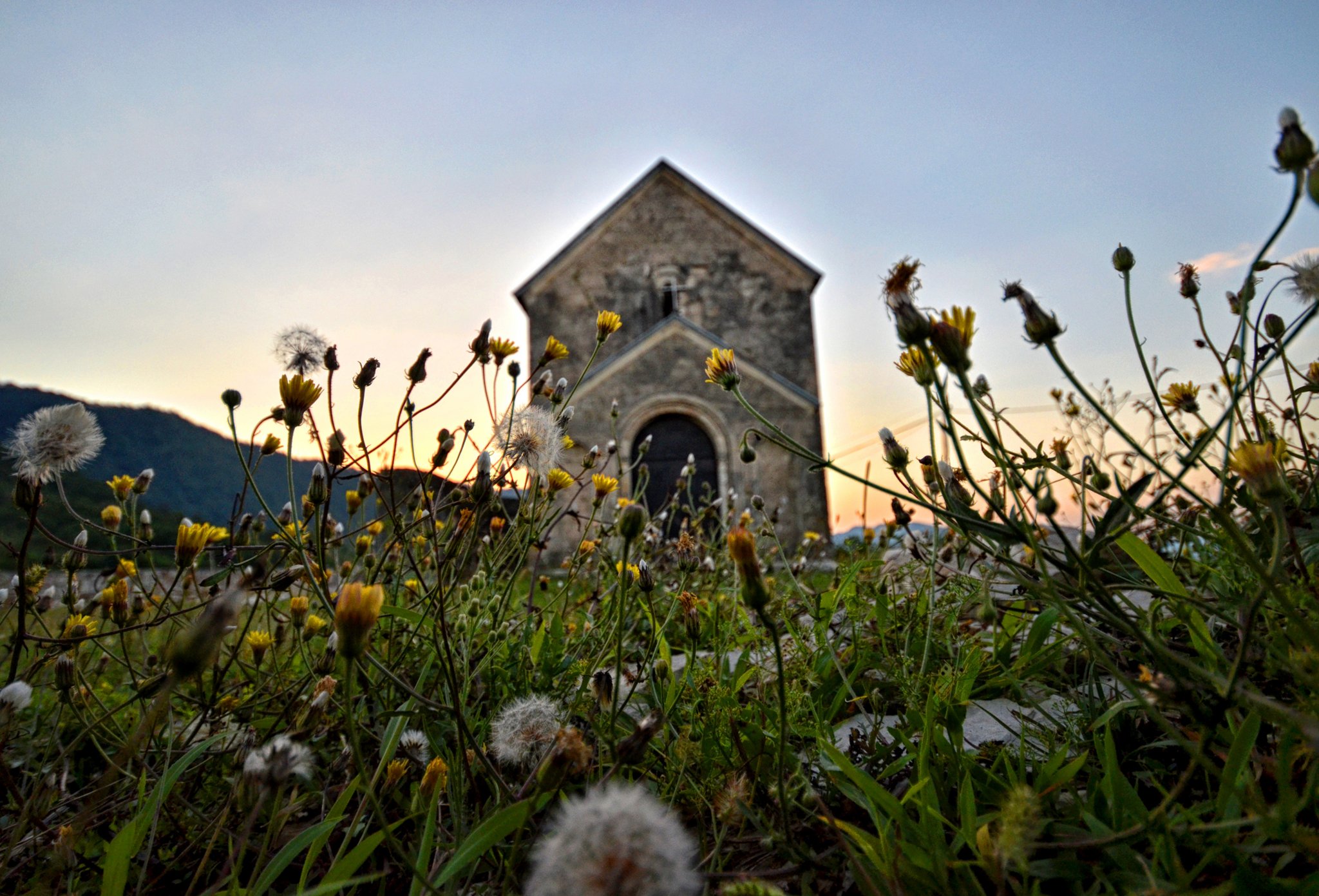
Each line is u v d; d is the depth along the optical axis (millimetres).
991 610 1748
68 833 1222
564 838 849
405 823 1590
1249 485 1050
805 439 18625
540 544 2477
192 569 2344
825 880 1230
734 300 23812
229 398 1739
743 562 1112
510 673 2213
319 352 2104
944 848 1155
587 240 24000
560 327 23500
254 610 2049
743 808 1336
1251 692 1043
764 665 2068
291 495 1743
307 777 1103
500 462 2086
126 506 2422
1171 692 1028
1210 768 998
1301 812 1107
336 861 1229
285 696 2178
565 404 2451
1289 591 1233
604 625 2297
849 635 2420
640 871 799
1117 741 1480
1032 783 1413
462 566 1989
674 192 24328
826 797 1523
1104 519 1271
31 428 1640
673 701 1765
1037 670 1848
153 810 1427
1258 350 1636
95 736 1684
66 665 1590
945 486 1562
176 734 2088
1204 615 1520
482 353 2277
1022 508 1377
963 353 1078
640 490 3086
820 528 17906
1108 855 1079
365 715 2021
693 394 18797
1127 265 1702
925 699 1727
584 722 1888
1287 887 906
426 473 2133
